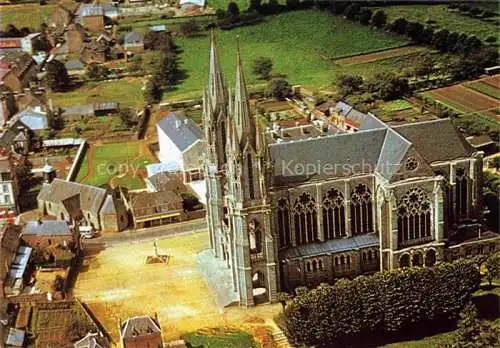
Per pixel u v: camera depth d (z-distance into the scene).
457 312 197.88
